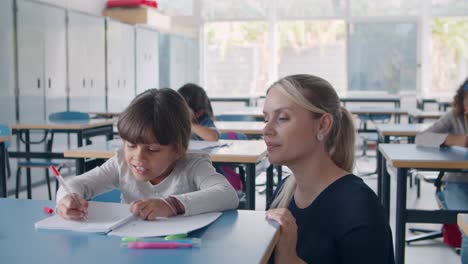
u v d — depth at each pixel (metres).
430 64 9.13
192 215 1.30
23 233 1.17
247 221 1.26
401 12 9.12
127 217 1.25
